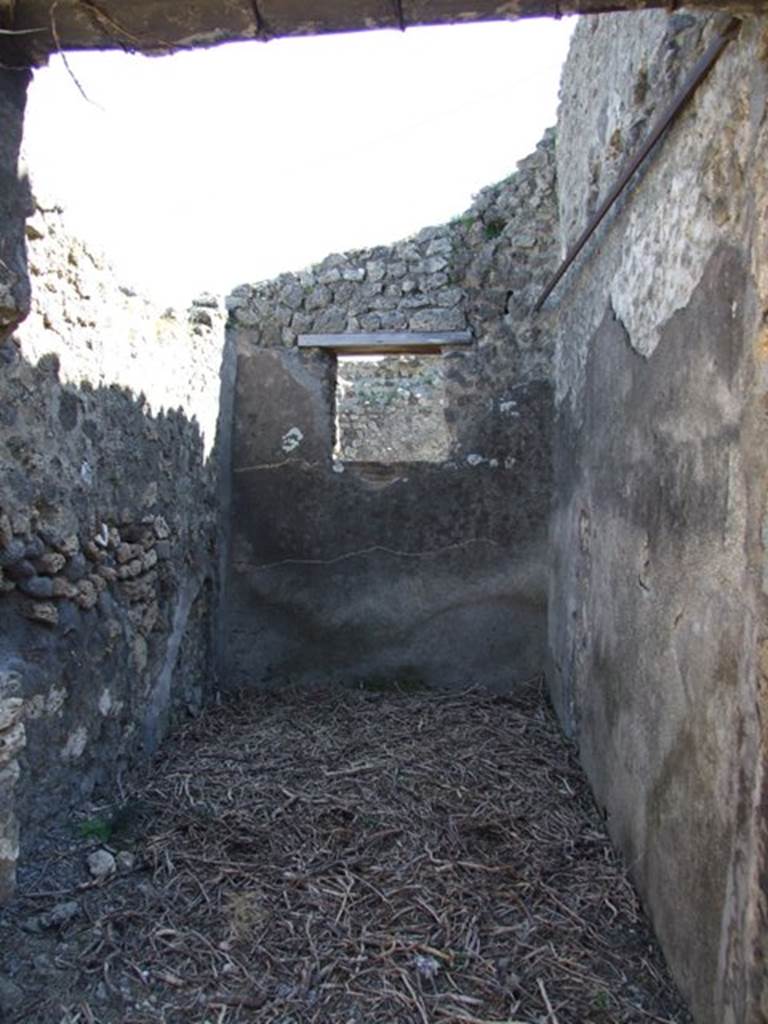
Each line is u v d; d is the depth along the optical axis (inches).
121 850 114.7
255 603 207.2
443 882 109.2
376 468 205.3
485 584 202.1
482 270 201.2
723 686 75.1
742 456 70.4
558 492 187.8
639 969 92.5
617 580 121.0
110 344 136.5
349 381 338.0
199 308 188.7
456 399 203.0
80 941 94.4
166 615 162.9
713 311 79.4
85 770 126.7
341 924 99.3
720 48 77.0
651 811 99.9
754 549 67.0
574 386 166.6
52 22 70.1
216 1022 83.3
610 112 132.0
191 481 178.5
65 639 120.1
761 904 64.7
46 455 115.1
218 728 170.6
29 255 110.5
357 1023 83.4
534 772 147.7
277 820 125.6
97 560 131.0
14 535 106.8
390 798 134.4
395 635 204.5
